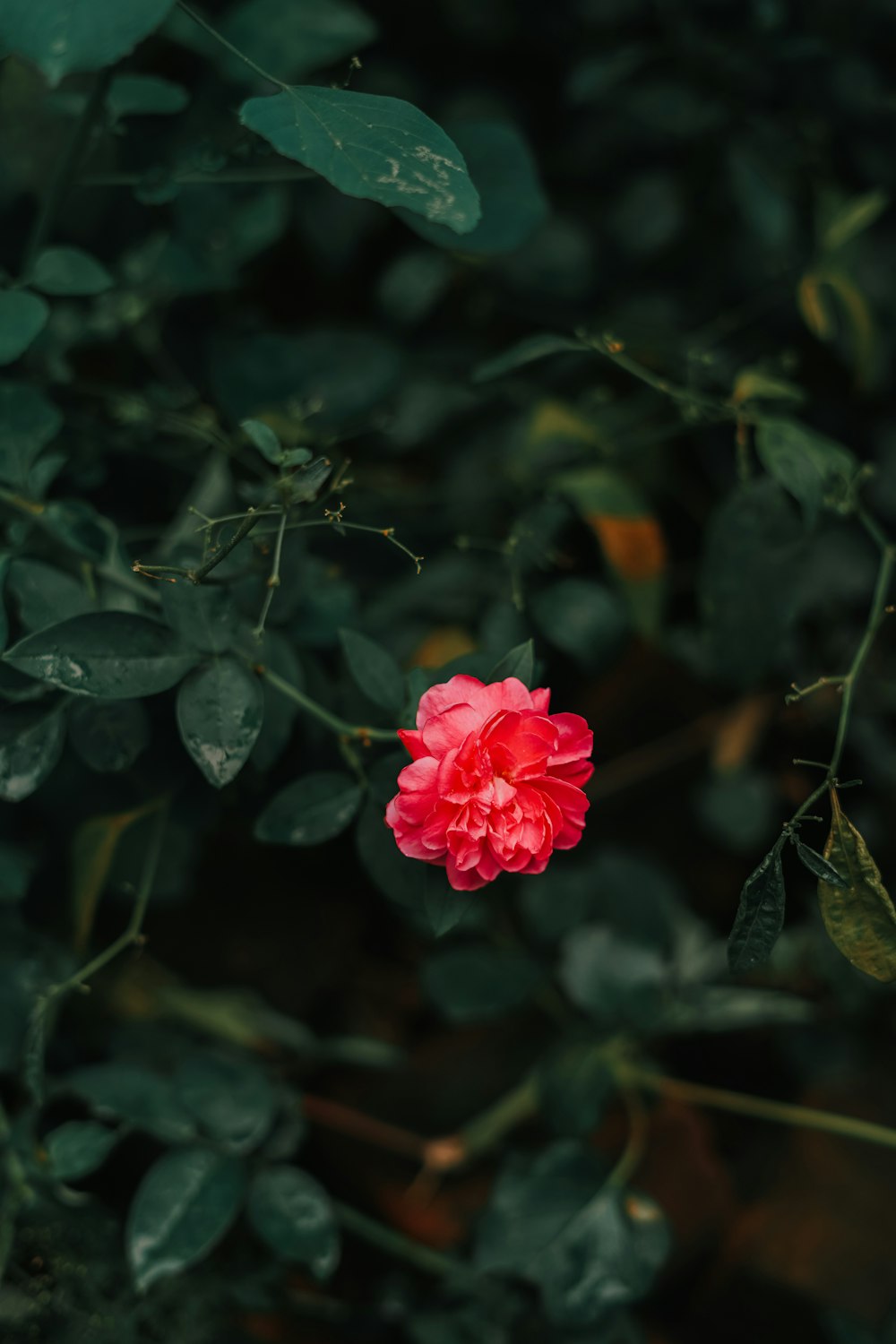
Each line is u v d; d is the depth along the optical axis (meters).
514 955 0.84
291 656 0.72
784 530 0.78
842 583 0.89
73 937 0.78
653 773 0.92
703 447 0.91
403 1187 0.83
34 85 0.82
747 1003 0.88
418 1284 0.82
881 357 0.89
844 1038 0.90
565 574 0.88
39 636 0.66
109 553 0.72
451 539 0.86
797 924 0.91
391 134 0.62
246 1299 0.78
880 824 0.90
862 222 0.87
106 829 0.74
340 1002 0.89
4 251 0.82
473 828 0.64
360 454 0.89
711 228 0.91
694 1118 0.86
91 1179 0.79
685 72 0.90
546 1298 0.77
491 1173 0.84
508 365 0.75
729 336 0.91
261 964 0.86
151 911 0.84
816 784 0.92
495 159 0.78
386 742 0.71
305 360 0.81
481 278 0.90
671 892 0.87
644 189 0.91
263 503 0.69
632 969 0.84
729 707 0.91
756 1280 0.82
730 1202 0.85
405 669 0.82
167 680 0.67
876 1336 0.78
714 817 0.90
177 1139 0.75
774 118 0.91
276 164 0.78
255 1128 0.75
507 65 0.92
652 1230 0.78
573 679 0.90
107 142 0.81
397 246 0.92
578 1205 0.78
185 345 0.86
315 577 0.76
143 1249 0.72
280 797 0.69
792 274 0.88
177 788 0.75
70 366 0.84
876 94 0.90
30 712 0.70
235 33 0.81
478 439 0.89
